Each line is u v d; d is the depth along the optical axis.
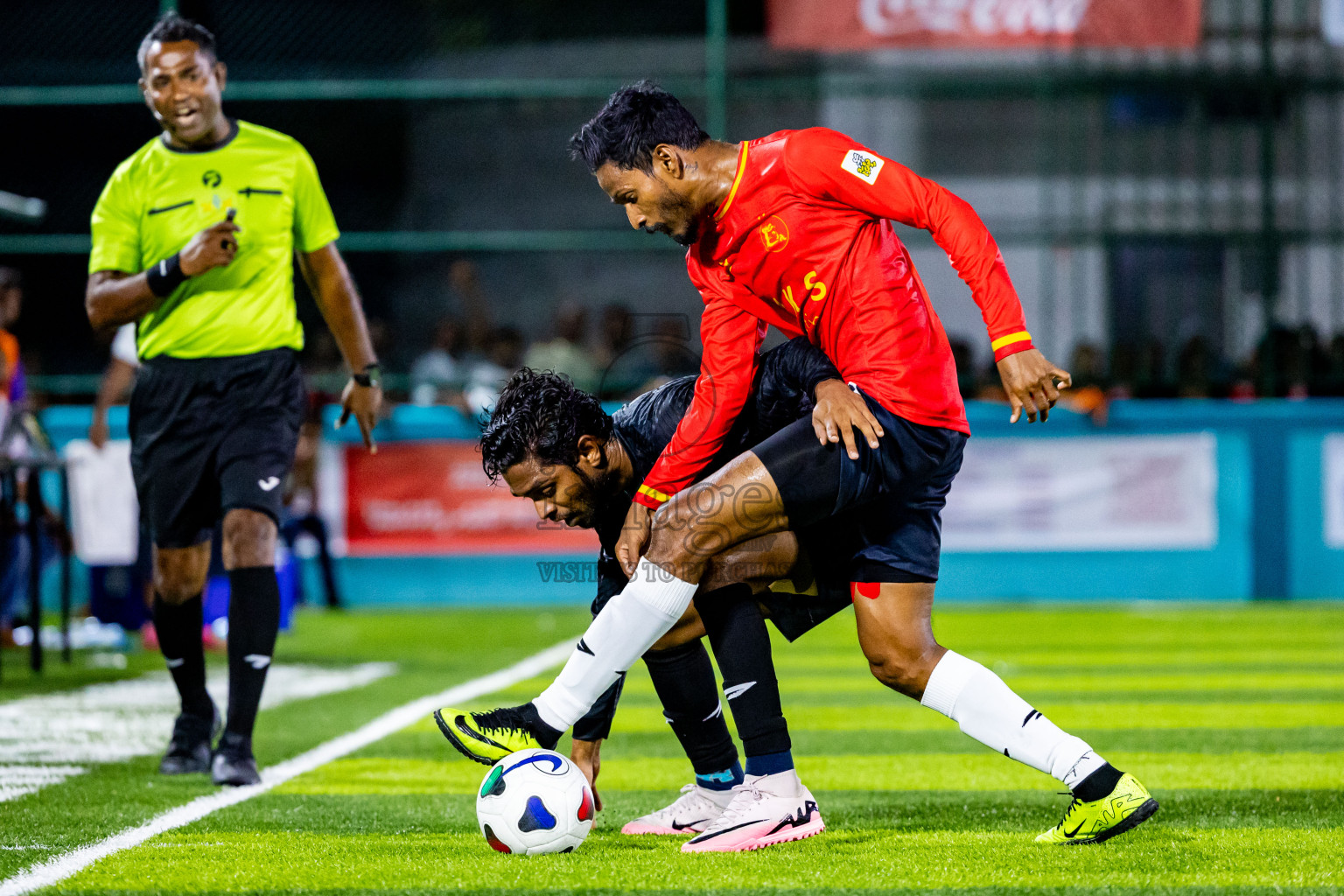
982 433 34.62
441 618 32.19
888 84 35.31
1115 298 41.91
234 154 14.52
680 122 10.59
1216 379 36.03
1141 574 34.44
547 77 47.78
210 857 10.22
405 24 47.22
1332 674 22.41
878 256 10.53
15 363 24.14
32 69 45.44
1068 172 43.94
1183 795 12.57
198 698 14.41
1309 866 9.73
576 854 10.34
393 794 12.98
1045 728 10.46
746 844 10.43
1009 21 35.91
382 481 34.62
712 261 10.87
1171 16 35.94
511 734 10.53
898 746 15.94
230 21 45.56
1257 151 42.38
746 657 10.66
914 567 10.66
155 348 14.23
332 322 15.27
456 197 49.62
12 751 15.45
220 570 26.30
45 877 9.59
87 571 32.03
